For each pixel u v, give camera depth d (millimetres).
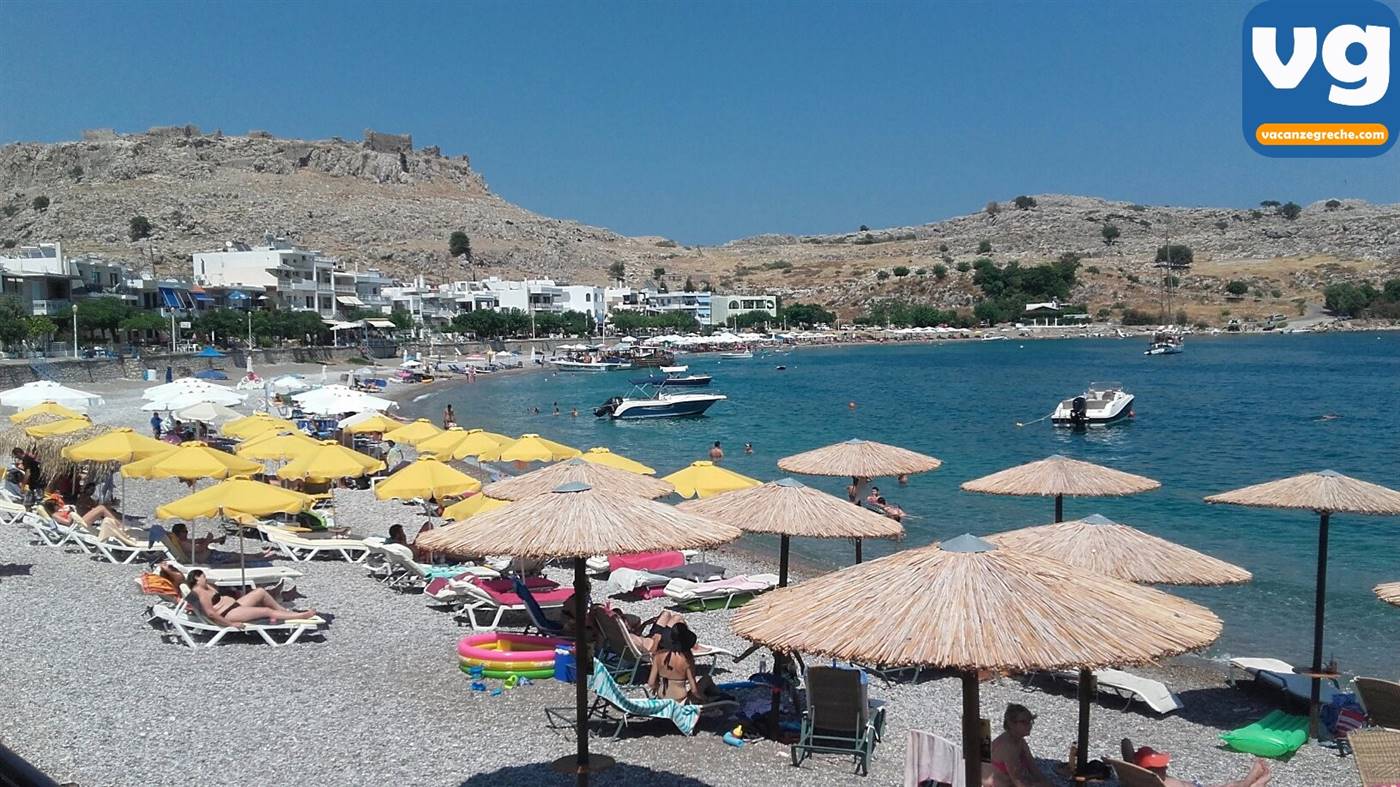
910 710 13320
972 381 99688
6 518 23656
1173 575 11555
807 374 113812
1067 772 11055
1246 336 189625
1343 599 20516
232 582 16578
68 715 11617
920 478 38406
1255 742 12406
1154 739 12875
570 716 12172
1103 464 43469
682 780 10531
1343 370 106000
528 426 62594
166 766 10344
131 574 18516
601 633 13891
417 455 42375
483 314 143750
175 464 19047
